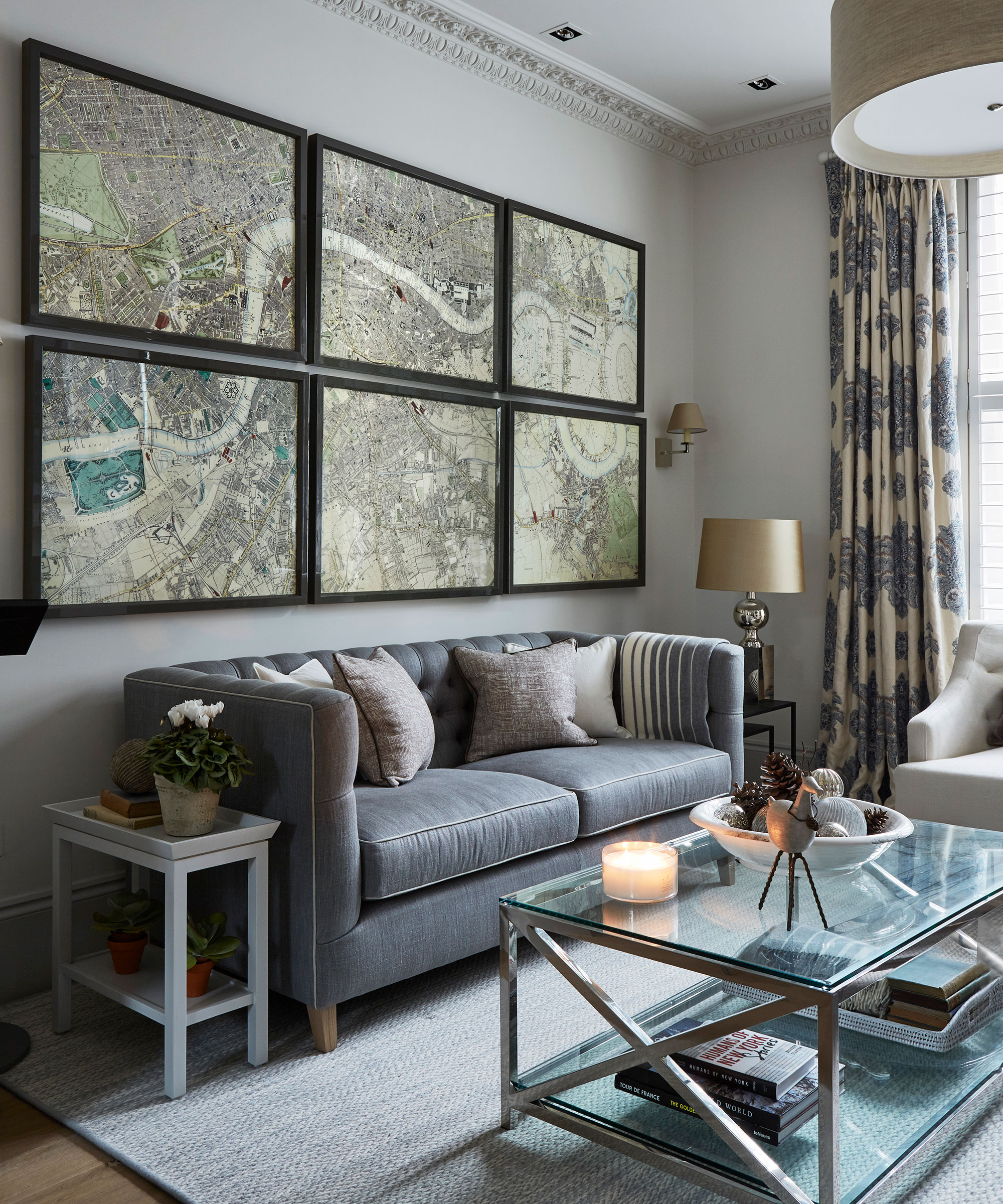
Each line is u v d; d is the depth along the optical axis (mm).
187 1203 1747
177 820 2174
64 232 2717
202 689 2527
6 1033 2252
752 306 4867
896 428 4246
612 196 4578
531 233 4105
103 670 2867
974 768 3182
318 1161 1871
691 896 1965
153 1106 2070
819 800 2137
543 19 3775
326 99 3408
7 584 2668
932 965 2154
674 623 4984
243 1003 2221
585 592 4492
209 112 3027
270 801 2336
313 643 3395
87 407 2781
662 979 2703
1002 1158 1868
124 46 2875
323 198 3326
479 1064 2240
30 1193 1789
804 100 4504
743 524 4250
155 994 2240
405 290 3602
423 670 3328
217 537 3080
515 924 1946
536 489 4152
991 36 1844
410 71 3689
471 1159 1880
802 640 4723
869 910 1870
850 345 4344
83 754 2830
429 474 3715
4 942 2682
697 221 5047
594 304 4414
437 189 3717
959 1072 1945
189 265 2984
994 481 4219
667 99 4496
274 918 2338
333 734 2248
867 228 4301
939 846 2291
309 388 3312
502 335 3984
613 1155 1898
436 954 2480
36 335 2678
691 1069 1854
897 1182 1788
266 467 3199
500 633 4074
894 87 1952
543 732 3316
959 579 4121
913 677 4199
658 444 4863
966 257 4258
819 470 4664
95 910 2867
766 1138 1709
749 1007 2096
